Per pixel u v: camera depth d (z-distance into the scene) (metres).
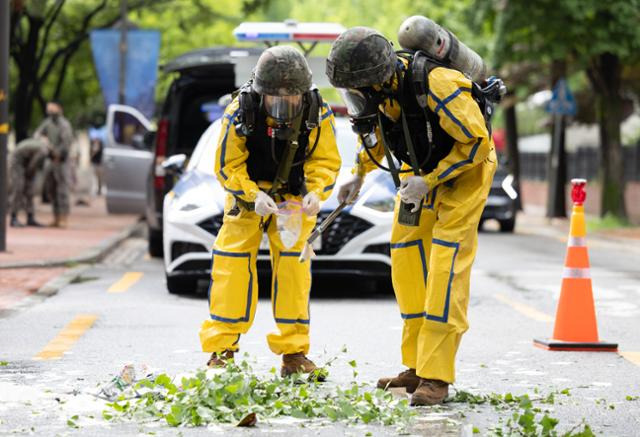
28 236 25.77
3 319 13.72
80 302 15.41
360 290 17.17
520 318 14.41
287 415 8.64
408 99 8.63
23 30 44.44
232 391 8.70
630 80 46.56
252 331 12.98
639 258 24.62
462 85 8.55
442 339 8.90
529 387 9.95
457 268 8.86
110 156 28.91
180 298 15.95
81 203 43.28
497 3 35.59
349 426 8.33
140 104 38.69
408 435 8.03
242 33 20.44
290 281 9.80
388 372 10.50
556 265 22.20
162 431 8.12
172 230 15.67
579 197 12.18
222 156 9.54
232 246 9.73
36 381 9.89
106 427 8.22
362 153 9.51
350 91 8.66
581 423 8.32
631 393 9.73
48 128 28.67
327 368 10.58
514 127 48.50
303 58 9.26
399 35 8.75
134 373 9.38
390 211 15.53
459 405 9.06
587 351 11.92
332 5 64.25
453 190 8.90
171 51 49.78
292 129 9.41
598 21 34.47
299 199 9.84
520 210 49.31
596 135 77.06
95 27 43.97
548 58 35.50
